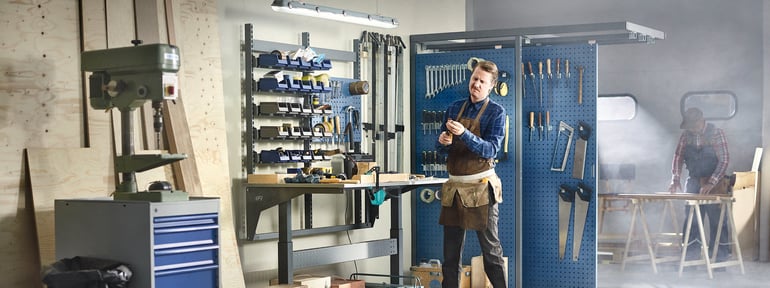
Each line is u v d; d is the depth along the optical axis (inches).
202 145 235.8
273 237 258.7
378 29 303.6
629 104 444.1
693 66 430.0
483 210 253.6
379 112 296.4
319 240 279.7
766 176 396.5
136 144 220.1
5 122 197.2
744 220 390.9
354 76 289.6
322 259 251.9
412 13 316.8
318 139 268.2
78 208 189.9
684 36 431.2
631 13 437.1
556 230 292.2
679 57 432.8
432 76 304.3
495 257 257.1
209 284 191.2
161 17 228.7
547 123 292.8
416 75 307.4
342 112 279.0
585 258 288.5
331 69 281.3
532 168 295.9
